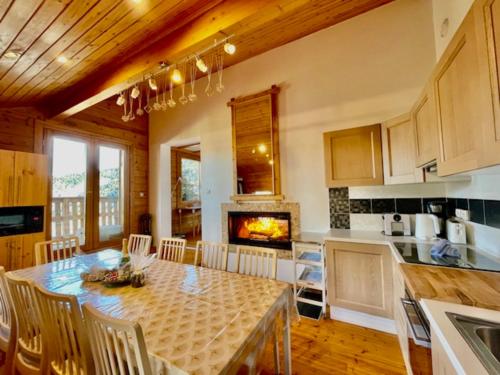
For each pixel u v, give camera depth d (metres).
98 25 1.88
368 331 2.18
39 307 1.15
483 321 0.88
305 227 3.16
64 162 3.77
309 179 3.15
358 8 2.76
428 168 1.95
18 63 2.25
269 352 1.93
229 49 1.86
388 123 2.31
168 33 2.07
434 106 1.49
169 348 0.95
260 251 1.88
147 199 5.07
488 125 0.92
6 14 1.61
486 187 1.65
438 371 0.93
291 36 3.19
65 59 2.31
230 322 1.15
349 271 2.26
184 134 4.46
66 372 1.12
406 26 2.61
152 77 2.40
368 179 2.39
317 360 1.83
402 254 1.73
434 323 0.88
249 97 3.55
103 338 0.89
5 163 2.72
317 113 3.10
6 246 2.71
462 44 1.11
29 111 3.38
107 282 1.60
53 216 3.63
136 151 4.85
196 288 1.56
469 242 1.92
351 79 2.89
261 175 3.46
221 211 3.90
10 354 1.38
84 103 2.97
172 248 2.48
